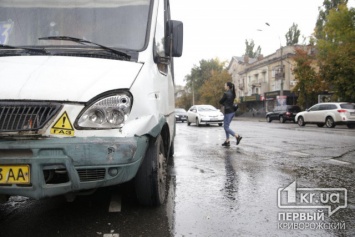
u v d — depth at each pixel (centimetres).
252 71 5934
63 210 396
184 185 512
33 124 292
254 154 826
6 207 410
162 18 454
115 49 389
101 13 416
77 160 291
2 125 291
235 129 1875
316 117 2228
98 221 359
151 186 378
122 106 311
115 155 299
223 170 625
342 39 2755
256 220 361
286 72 4675
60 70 331
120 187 490
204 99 6512
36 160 285
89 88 309
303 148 934
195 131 1725
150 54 389
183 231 331
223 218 366
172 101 604
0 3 424
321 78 2673
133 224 349
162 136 432
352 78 2414
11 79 316
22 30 407
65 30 408
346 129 1916
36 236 321
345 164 675
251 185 509
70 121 296
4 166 288
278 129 1866
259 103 5081
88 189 332
